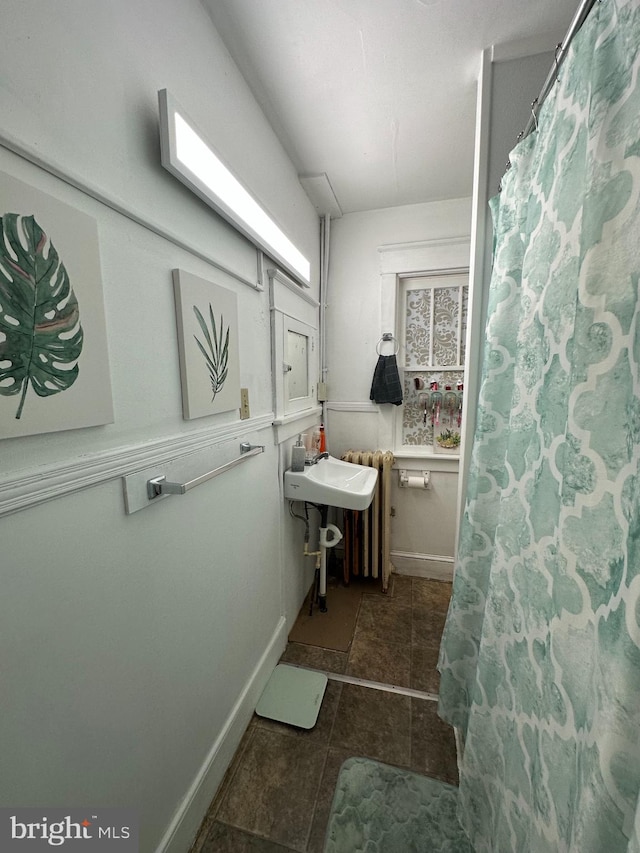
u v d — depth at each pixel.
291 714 1.28
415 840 0.94
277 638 1.53
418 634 1.72
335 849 0.92
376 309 2.09
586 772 0.44
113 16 0.63
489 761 0.85
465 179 1.73
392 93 1.20
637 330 0.44
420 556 2.24
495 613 0.86
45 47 0.52
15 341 0.49
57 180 0.55
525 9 0.92
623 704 0.40
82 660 0.61
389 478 2.03
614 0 0.47
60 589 0.57
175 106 0.73
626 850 0.39
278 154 1.42
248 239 1.16
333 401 2.22
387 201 1.93
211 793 1.02
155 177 0.75
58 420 0.55
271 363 1.43
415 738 1.21
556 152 0.67
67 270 0.56
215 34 0.96
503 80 1.06
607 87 0.48
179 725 0.88
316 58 1.06
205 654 1.00
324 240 2.06
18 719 0.51
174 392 0.83
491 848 0.80
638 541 0.40
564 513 0.55
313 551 2.01
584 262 0.50
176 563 0.86
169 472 0.81
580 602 0.52
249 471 1.25
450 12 0.93
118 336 0.67
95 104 0.60
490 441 1.01
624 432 0.46
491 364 0.98
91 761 0.63
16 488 0.49
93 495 0.63
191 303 0.86
